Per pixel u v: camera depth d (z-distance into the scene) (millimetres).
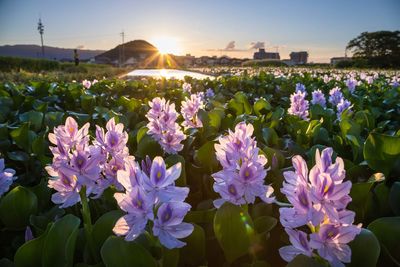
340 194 227
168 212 250
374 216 392
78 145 335
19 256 295
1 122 852
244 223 292
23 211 396
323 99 1089
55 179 358
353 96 1308
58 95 1344
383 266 313
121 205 247
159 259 274
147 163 291
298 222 241
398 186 372
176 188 260
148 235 273
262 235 333
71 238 280
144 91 1604
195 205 491
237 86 1919
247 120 710
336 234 231
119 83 1724
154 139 546
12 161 654
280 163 481
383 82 2254
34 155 618
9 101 1024
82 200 330
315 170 237
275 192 420
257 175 318
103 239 322
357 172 471
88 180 322
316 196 230
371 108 985
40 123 767
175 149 542
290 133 764
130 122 875
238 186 320
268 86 1779
